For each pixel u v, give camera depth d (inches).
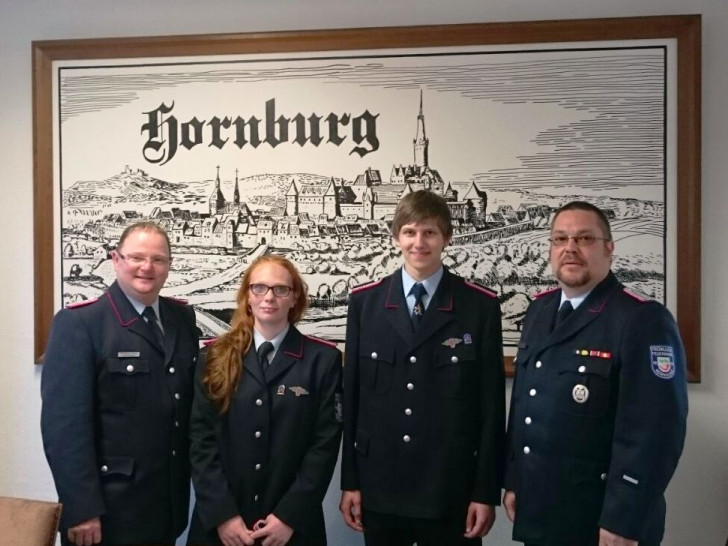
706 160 70.6
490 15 73.0
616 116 70.7
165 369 58.9
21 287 79.4
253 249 75.7
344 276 74.7
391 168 73.7
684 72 69.4
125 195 77.3
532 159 72.0
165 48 75.7
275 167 75.2
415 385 57.0
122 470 56.2
